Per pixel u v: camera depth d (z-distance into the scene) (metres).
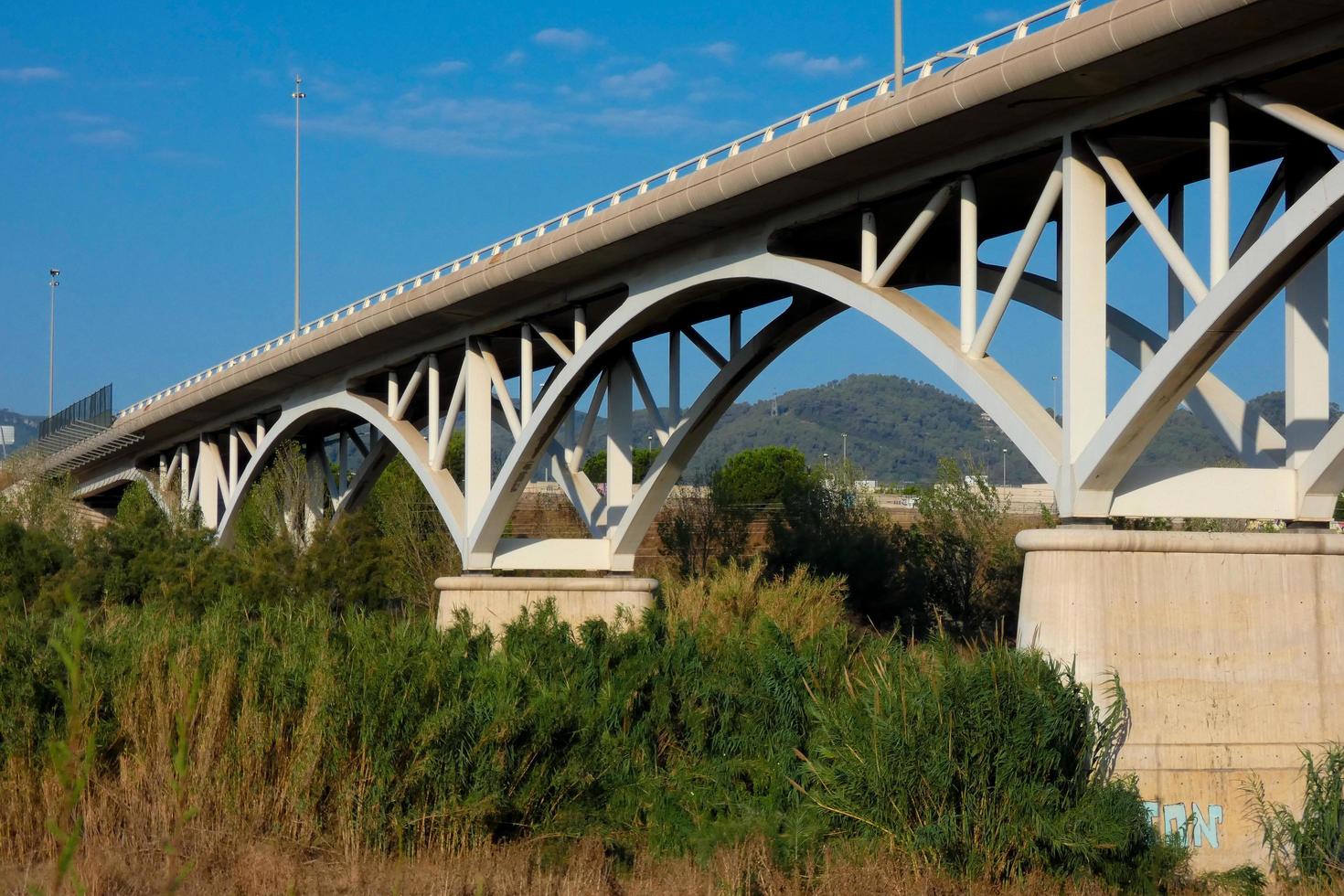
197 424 51.56
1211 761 18.09
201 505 51.22
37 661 17.17
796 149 21.53
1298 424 19.48
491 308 32.16
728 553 48.03
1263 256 16.22
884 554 41.81
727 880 14.98
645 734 19.22
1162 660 18.20
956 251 25.67
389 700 16.78
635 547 31.86
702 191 23.64
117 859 14.70
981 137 20.06
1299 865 17.44
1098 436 18.17
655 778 18.19
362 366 38.94
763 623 21.22
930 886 15.28
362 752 16.48
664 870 15.95
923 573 41.75
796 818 16.58
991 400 19.44
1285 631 18.67
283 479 45.75
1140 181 21.69
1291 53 16.25
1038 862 15.84
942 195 21.08
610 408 32.09
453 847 16.34
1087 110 18.66
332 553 36.97
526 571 34.25
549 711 17.58
